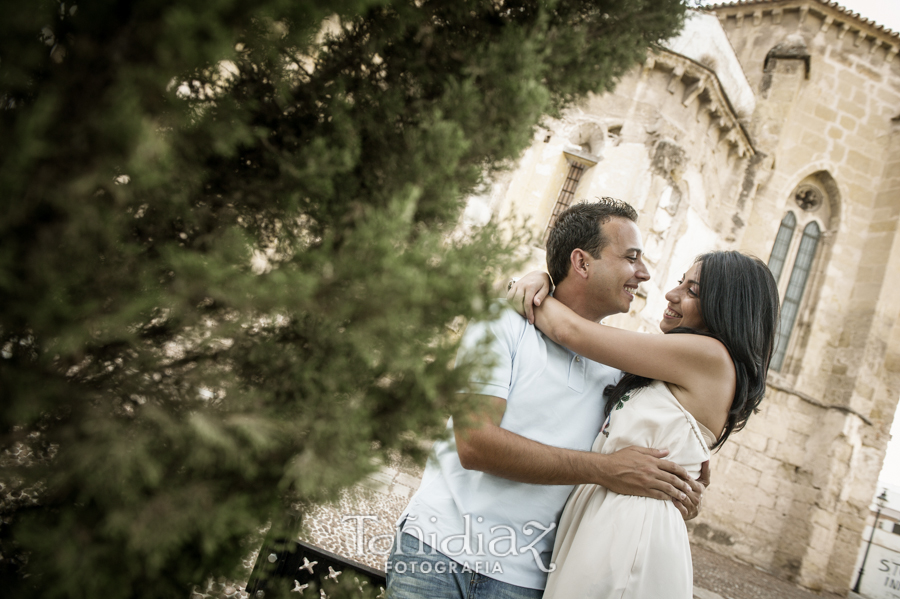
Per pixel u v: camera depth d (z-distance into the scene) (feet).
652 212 34.96
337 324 2.71
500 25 3.73
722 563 39.78
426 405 2.85
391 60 3.53
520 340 5.87
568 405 5.94
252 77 3.14
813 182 51.65
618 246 6.18
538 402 5.74
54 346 2.36
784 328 49.70
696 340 5.67
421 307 2.69
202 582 3.15
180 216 2.87
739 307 5.91
